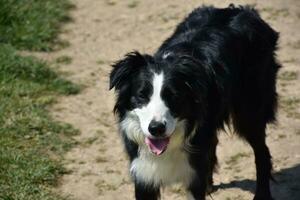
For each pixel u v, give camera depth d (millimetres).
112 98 9797
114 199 7402
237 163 8055
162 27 12195
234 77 6820
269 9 12445
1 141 8328
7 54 10609
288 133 8617
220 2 12820
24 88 9766
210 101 6402
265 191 7250
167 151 6270
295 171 7789
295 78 10070
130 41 11797
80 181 7742
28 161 7961
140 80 6145
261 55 7180
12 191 7402
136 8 13086
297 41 11258
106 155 8305
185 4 13000
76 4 13383
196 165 6391
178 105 6074
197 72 6191
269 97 7410
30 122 8844
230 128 7551
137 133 6270
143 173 6465
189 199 6574
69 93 9898
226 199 7371
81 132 8828
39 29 11891
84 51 11461
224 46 6785
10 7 12117
